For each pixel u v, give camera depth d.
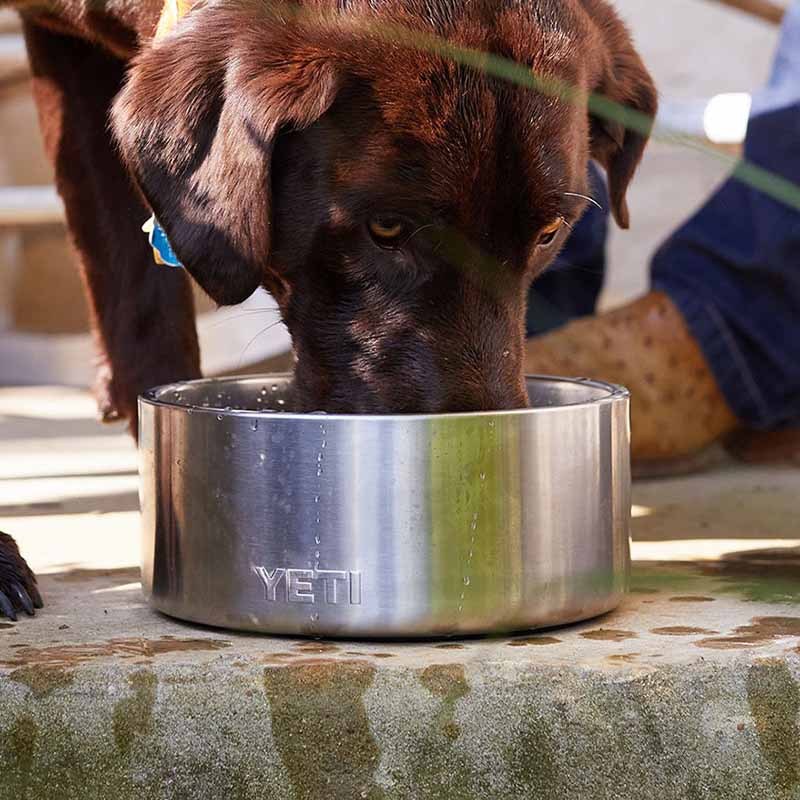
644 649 3.19
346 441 3.17
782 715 3.11
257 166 3.38
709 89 10.03
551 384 3.99
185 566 3.37
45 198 7.98
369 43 3.49
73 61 4.78
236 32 3.55
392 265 3.57
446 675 3.05
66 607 3.59
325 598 3.21
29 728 3.05
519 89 3.48
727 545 4.22
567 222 3.73
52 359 8.59
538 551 3.27
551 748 3.05
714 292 5.52
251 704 3.04
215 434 3.29
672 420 5.47
